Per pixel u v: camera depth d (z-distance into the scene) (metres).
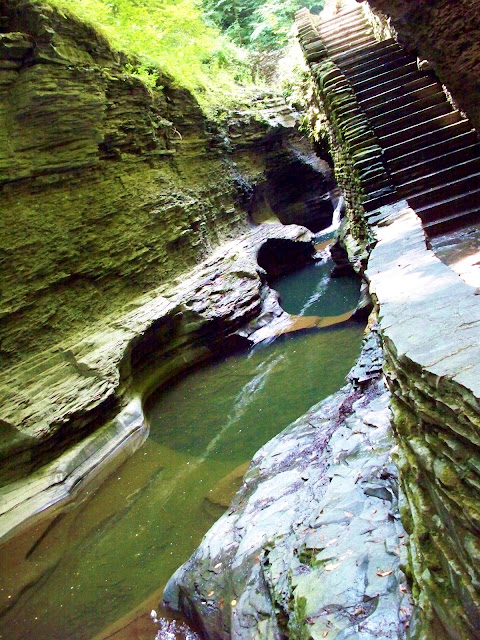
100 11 11.78
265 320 12.95
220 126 16.22
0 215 8.57
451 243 6.50
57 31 9.10
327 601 3.06
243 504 5.59
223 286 12.81
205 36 18.34
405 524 3.06
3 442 7.36
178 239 12.66
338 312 12.61
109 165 10.85
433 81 9.83
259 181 18.45
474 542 1.87
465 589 2.00
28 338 8.80
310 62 12.95
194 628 4.62
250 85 19.88
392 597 2.88
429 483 2.31
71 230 9.77
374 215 7.55
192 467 7.63
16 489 7.29
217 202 15.50
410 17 7.50
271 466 6.03
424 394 2.16
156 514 6.76
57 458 7.88
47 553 6.45
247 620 3.80
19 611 5.61
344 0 15.84
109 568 5.98
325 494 4.30
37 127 9.01
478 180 7.68
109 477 8.05
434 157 8.51
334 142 12.21
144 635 4.79
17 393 8.03
